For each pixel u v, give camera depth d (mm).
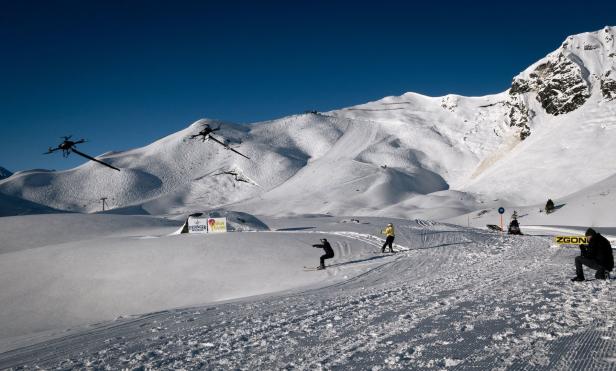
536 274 13656
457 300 9609
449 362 5074
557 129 158875
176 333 8445
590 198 68000
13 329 20719
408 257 22297
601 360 4781
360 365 5324
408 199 158125
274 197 187125
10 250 48656
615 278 11453
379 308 9367
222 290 22172
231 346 6941
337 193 170625
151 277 25031
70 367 6371
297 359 5871
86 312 22234
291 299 12414
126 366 6195
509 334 6219
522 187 134125
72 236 53250
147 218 65875
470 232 39031
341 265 22406
